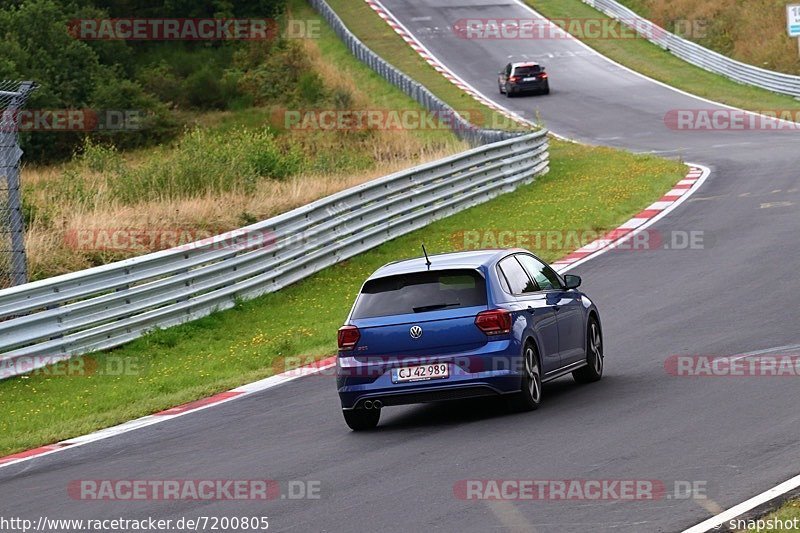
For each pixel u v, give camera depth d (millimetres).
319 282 73438
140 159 176250
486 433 35125
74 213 81438
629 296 59906
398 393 37156
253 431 39844
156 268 62156
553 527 24609
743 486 26297
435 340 37031
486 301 37188
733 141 127938
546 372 39188
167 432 41438
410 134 159000
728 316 51625
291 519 27484
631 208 89312
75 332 57875
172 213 82250
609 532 23906
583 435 33125
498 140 116062
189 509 29516
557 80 194500
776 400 35094
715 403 35625
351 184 99188
